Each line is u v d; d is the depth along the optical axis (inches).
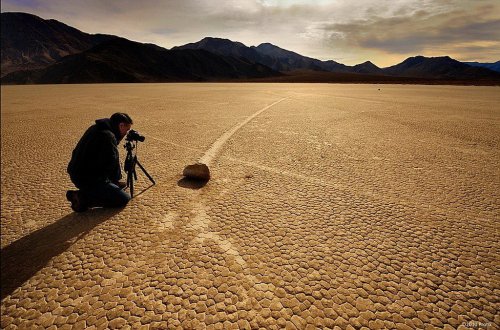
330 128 427.8
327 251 132.5
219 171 243.0
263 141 348.8
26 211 177.6
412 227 153.8
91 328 94.2
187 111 628.7
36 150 319.3
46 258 130.7
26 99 961.5
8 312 101.7
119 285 112.6
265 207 176.1
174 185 212.7
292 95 1114.1
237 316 97.7
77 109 671.8
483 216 165.8
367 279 114.7
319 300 104.3
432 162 265.9
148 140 357.1
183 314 98.7
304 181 218.8
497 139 356.2
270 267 121.5
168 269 120.9
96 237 146.1
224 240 141.1
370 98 964.0
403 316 97.8
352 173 236.8
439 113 581.9
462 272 119.0
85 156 160.1
